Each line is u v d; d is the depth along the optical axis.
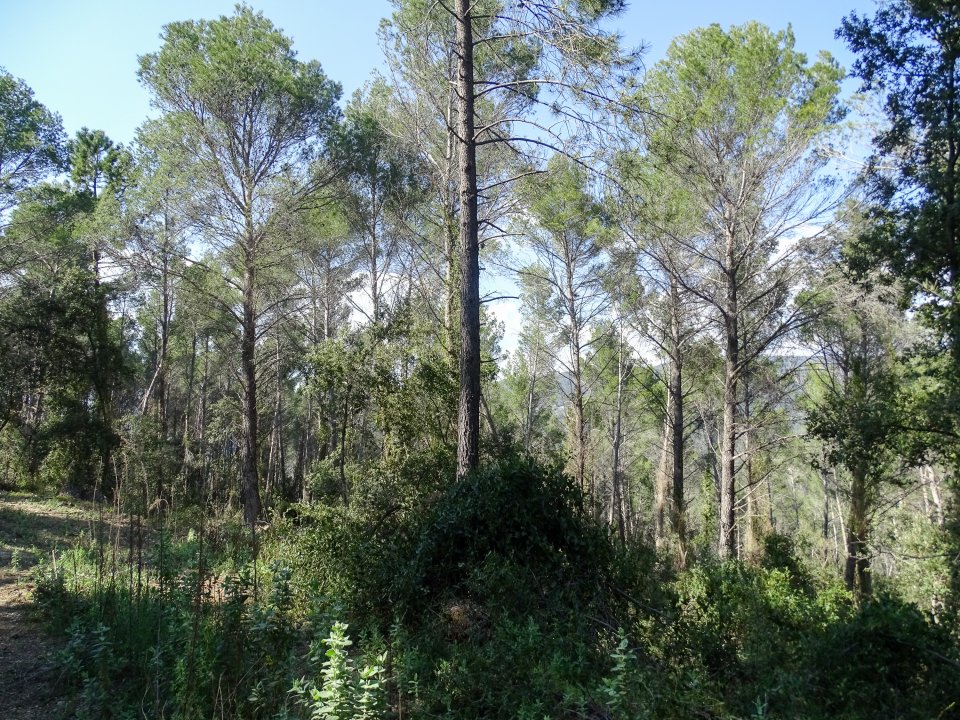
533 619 5.81
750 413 19.94
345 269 22.08
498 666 4.87
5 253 20.28
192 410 37.41
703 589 8.12
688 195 14.13
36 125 20.47
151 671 4.60
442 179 14.23
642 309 18.11
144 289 21.95
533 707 4.41
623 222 12.05
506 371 27.56
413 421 10.88
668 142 9.73
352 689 3.87
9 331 18.33
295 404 34.22
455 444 10.41
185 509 7.23
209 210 16.56
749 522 19.16
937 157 11.23
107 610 5.52
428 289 16.14
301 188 17.30
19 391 19.17
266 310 19.55
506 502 7.06
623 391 26.08
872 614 6.14
